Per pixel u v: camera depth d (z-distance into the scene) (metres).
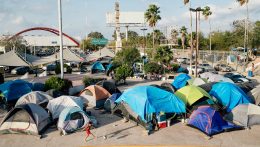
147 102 16.98
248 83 29.50
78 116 16.66
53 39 106.19
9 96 21.70
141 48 87.00
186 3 47.00
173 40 103.25
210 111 16.45
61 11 26.44
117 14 88.19
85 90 22.55
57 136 15.71
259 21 77.25
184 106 17.81
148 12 61.72
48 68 47.19
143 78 38.12
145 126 16.48
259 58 58.91
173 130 16.56
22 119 15.95
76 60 45.09
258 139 15.20
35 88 24.58
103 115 19.92
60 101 18.25
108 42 113.81
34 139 15.29
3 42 77.94
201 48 90.38
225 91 20.11
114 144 14.55
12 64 34.00
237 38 81.69
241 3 53.38
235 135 15.73
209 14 70.44
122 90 29.67
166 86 24.16
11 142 14.86
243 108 17.34
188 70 45.56
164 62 44.97
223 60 65.00
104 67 47.91
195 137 15.47
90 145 14.44
